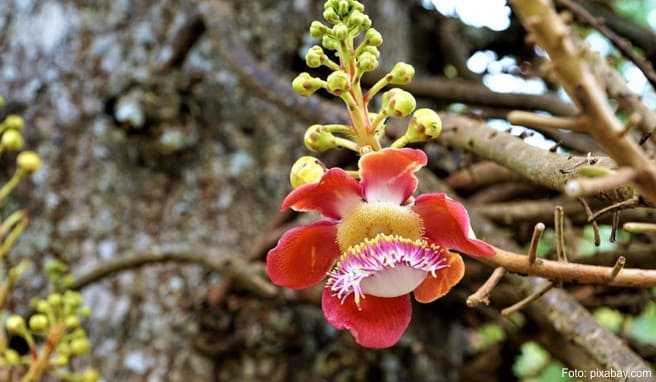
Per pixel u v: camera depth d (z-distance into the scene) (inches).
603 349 20.6
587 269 16.7
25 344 31.7
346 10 18.1
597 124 12.9
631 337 31.1
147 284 33.7
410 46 44.0
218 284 33.2
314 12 39.0
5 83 36.2
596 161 17.5
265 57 37.7
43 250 33.7
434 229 17.6
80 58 36.5
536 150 19.6
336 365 33.6
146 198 34.9
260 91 29.2
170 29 36.9
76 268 33.6
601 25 25.2
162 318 33.2
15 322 24.4
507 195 30.6
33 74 36.3
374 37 17.9
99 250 33.9
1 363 24.5
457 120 23.0
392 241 17.2
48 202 34.4
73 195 34.5
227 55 30.2
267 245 31.2
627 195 17.2
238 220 35.1
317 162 17.5
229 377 32.8
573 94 12.9
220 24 31.2
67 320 24.5
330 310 17.6
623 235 29.0
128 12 37.2
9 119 24.2
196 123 35.6
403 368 35.3
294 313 33.5
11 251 33.6
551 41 12.8
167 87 34.4
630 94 23.6
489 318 36.6
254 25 38.2
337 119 27.4
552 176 18.5
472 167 30.8
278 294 30.8
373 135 17.6
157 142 34.3
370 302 17.6
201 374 32.6
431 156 32.2
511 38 43.6
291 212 31.5
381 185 17.7
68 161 35.0
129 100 33.8
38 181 34.5
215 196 35.3
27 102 35.8
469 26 44.3
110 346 32.6
